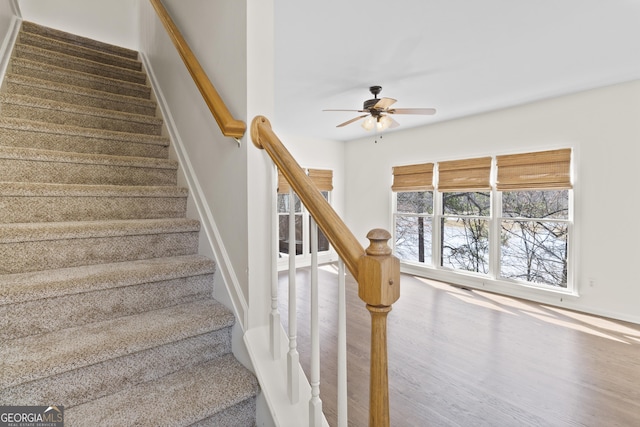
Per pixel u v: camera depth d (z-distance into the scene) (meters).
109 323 1.26
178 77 2.00
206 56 1.58
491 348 2.88
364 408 2.04
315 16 2.18
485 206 4.66
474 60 2.84
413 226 5.63
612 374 2.46
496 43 2.55
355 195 6.55
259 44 1.29
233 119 1.25
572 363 2.62
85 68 2.42
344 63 2.90
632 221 3.39
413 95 3.75
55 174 1.65
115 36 3.55
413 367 2.55
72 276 1.25
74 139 1.83
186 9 1.81
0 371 0.92
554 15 2.17
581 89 3.58
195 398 1.08
